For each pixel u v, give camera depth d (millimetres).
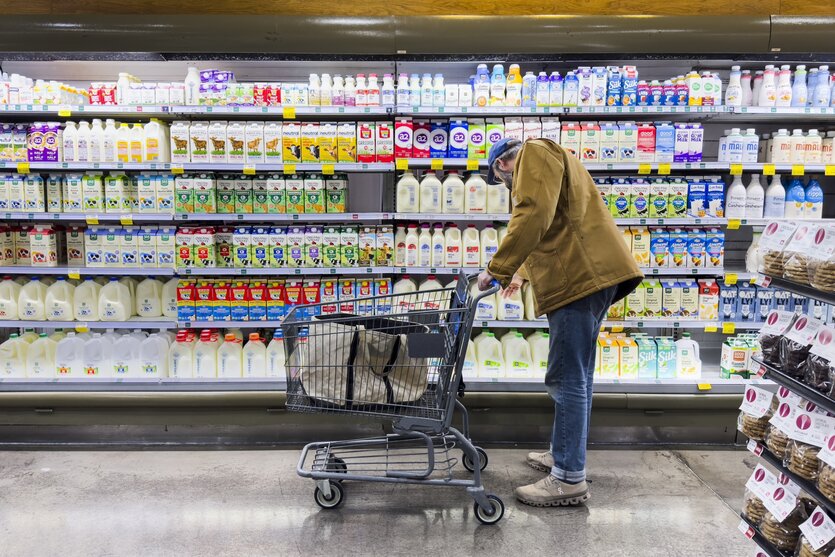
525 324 3393
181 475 3037
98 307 3477
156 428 3416
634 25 3141
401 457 3221
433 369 2701
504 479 2996
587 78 3275
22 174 3449
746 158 3373
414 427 2502
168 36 3105
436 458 3203
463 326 2439
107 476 3020
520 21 3141
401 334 2486
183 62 3656
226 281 3434
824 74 3340
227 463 3176
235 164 3314
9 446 3350
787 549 1918
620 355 3404
